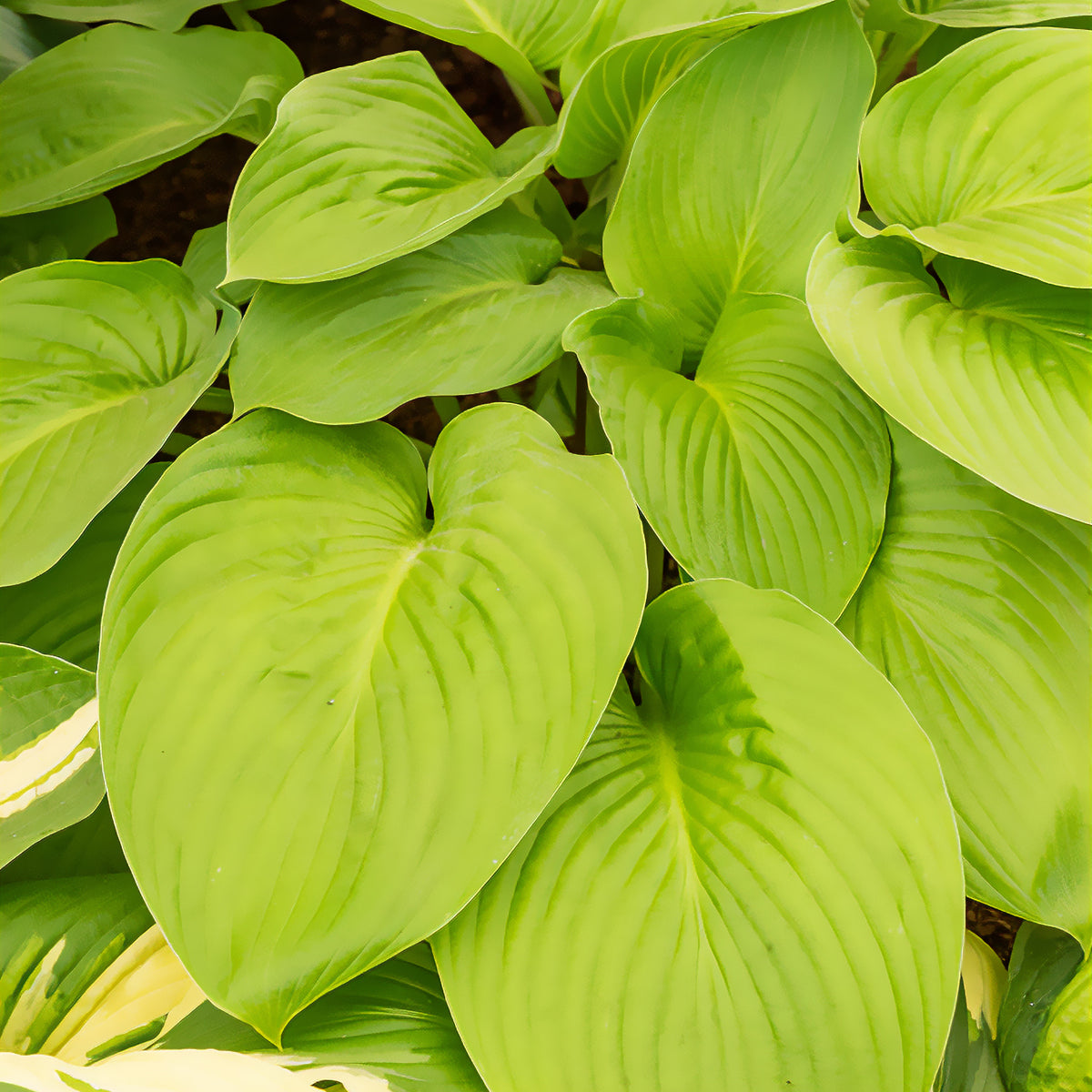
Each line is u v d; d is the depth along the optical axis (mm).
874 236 1288
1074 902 1242
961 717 1268
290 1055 1225
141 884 1193
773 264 1343
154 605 1234
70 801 1253
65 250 1519
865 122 1329
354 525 1274
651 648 1271
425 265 1337
